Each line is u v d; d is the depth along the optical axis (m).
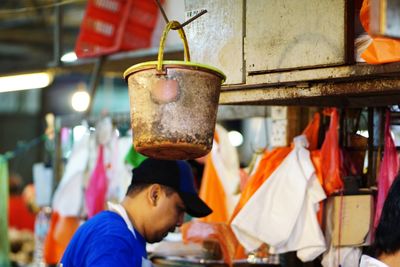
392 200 2.34
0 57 8.54
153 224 2.84
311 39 2.38
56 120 5.33
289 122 3.53
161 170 2.86
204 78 2.06
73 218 4.83
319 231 2.95
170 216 2.87
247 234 3.09
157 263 3.93
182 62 2.03
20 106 10.96
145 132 2.06
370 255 2.41
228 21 2.63
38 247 5.51
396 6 1.76
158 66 2.03
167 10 4.48
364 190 3.01
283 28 2.46
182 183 2.90
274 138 3.58
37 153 10.90
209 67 2.06
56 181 5.30
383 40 2.13
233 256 3.63
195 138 2.05
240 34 2.60
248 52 2.57
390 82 2.32
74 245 2.74
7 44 8.47
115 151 4.54
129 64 5.00
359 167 3.21
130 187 2.90
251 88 2.67
